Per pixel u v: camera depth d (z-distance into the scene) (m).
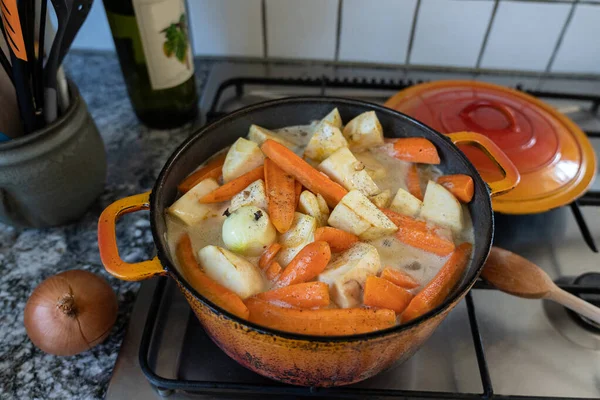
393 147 0.68
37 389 0.60
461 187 0.61
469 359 0.64
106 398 0.59
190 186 0.64
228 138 0.70
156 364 0.63
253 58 1.04
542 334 0.67
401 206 0.63
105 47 1.04
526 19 0.94
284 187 0.61
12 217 0.71
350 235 0.59
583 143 0.80
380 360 0.51
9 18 0.55
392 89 0.95
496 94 0.89
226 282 0.54
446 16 0.95
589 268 0.74
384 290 0.53
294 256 0.56
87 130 0.70
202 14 0.96
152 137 0.91
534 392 0.61
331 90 1.00
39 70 0.62
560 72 1.03
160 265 0.51
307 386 0.56
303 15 0.96
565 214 0.81
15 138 0.65
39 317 0.58
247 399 0.60
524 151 0.76
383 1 0.93
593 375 0.63
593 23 0.94
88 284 0.60
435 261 0.59
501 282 0.67
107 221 0.54
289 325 0.50
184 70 0.85
